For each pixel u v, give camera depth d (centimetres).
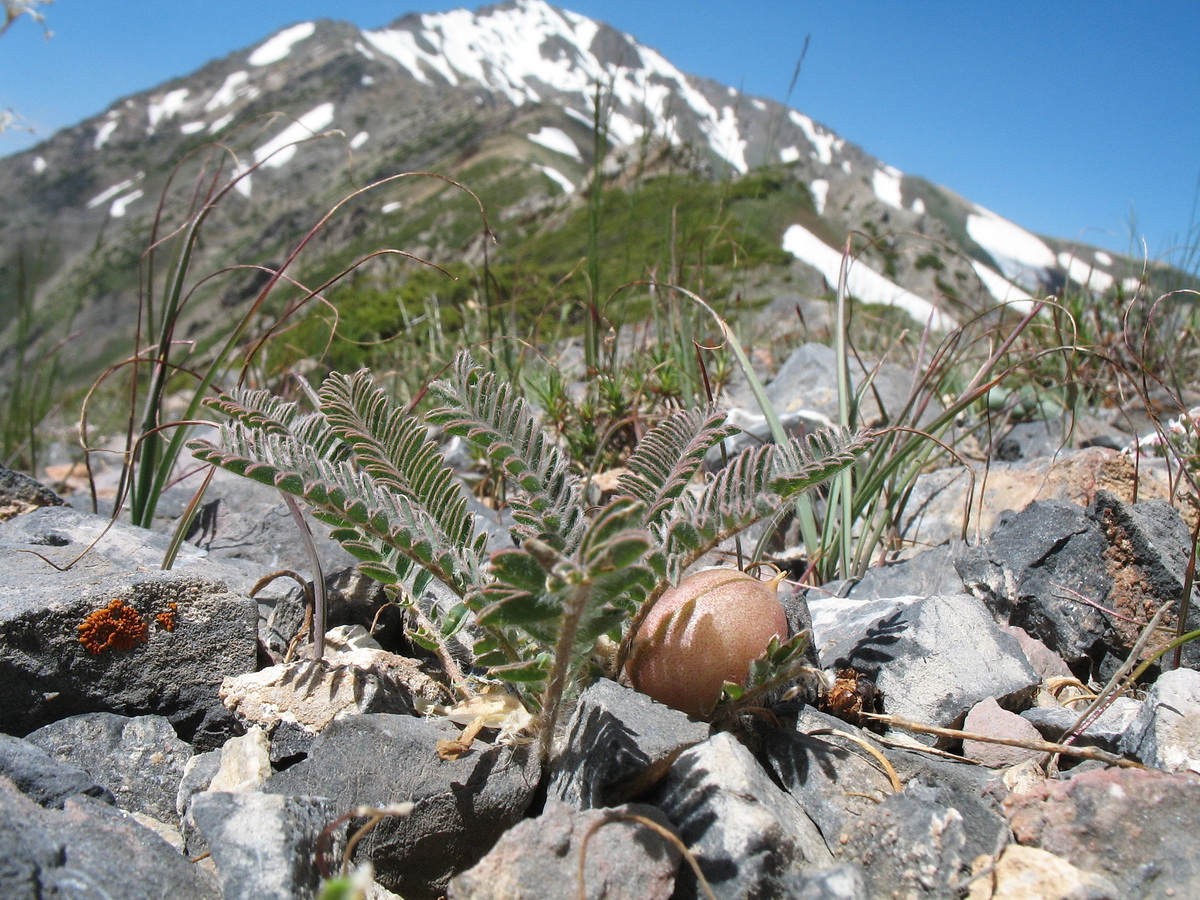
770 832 13
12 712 18
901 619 21
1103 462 28
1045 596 23
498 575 12
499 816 15
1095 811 13
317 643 19
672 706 16
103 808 13
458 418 16
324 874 13
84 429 24
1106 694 17
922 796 14
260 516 29
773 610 16
